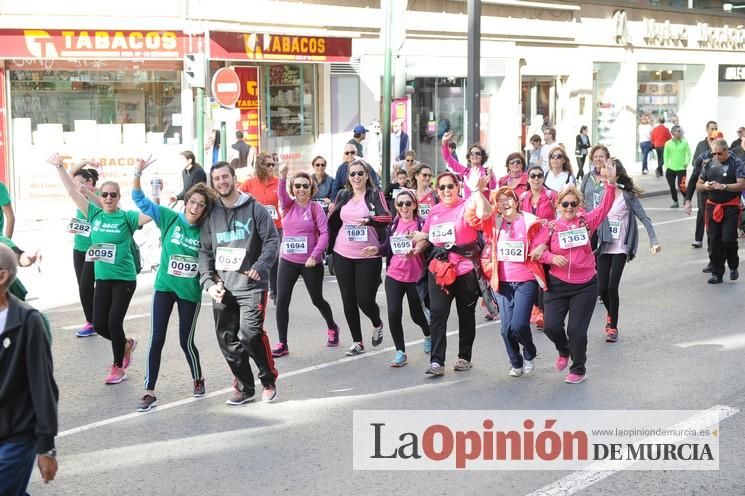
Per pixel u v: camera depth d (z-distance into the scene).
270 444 7.33
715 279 14.23
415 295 9.76
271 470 6.77
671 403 8.27
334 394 8.72
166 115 21.88
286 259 10.18
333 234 10.12
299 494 6.31
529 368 9.31
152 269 15.98
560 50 31.00
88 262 10.77
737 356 9.91
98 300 9.16
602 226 10.59
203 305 13.05
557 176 12.12
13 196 20.66
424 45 26.30
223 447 7.28
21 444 4.88
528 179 10.94
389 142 17.97
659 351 10.19
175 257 8.28
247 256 8.12
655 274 15.13
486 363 9.82
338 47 23.50
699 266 15.82
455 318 12.23
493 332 11.31
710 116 38.44
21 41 20.02
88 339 11.00
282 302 10.20
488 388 8.86
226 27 21.81
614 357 9.97
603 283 10.66
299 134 23.52
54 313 12.55
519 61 29.34
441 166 27.42
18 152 20.62
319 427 7.74
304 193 10.05
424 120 26.72
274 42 22.19
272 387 8.46
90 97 21.19
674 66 36.50
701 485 6.43
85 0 20.59
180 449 7.24
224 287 8.18
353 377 9.32
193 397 8.65
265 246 8.14
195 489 6.42
